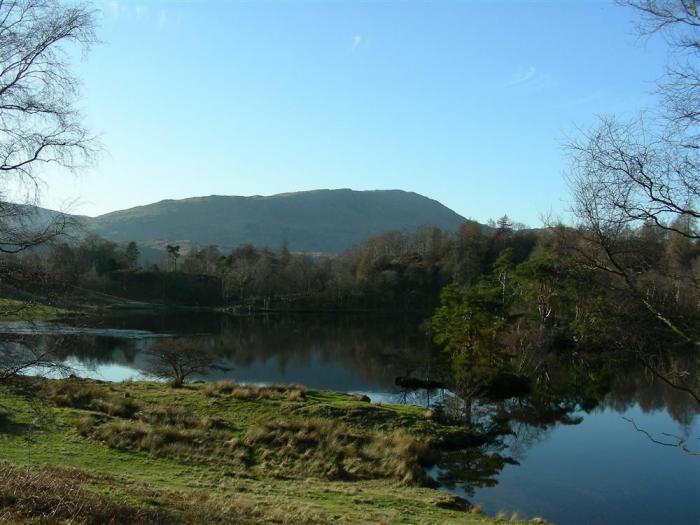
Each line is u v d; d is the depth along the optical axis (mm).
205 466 21500
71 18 11453
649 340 8211
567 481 24047
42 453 19531
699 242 8242
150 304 114438
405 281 121562
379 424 30109
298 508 15398
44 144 11617
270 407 31797
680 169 7961
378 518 15367
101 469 18578
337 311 119750
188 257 147500
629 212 8148
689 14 7496
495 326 49375
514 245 111188
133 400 31359
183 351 42656
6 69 11133
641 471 25531
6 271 11367
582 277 8648
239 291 125750
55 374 12141
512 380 45156
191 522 11727
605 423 35062
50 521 9969
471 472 25172
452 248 117500
